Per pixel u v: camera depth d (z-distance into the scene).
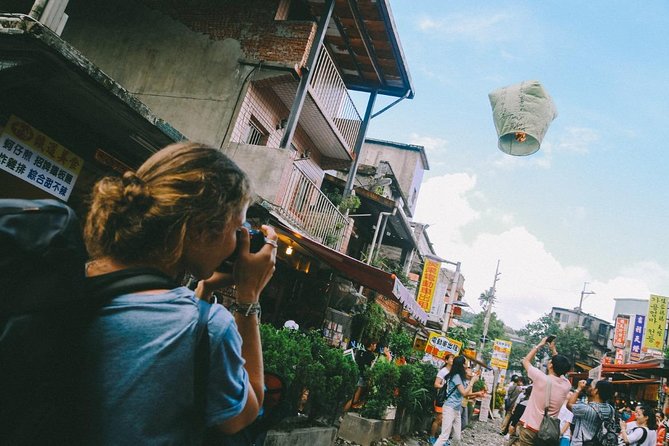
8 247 0.77
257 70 10.05
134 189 1.00
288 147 9.49
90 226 1.04
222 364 0.98
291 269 11.12
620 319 31.88
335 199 13.78
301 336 6.32
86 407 0.85
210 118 9.99
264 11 10.54
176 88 10.51
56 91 4.69
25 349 0.73
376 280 9.44
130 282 0.95
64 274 0.81
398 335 15.51
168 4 11.27
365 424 7.95
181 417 0.93
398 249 20.00
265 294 10.47
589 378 16.97
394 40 12.12
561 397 5.79
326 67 11.46
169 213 0.99
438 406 10.09
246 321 1.17
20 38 3.51
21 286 0.76
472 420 16.92
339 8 11.28
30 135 5.03
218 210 1.05
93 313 0.91
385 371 8.71
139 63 11.02
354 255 18.11
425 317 12.82
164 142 5.32
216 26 10.79
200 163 1.07
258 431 1.42
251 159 9.17
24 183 5.21
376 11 11.24
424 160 28.72
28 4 8.62
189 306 0.99
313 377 5.58
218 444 1.15
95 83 4.15
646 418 7.64
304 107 11.20
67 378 0.82
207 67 10.48
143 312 0.93
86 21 11.75
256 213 7.71
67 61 3.80
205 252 1.09
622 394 25.27
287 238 9.46
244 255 1.16
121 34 11.44
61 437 0.81
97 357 0.88
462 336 24.48
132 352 0.89
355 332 12.93
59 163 5.38
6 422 0.73
